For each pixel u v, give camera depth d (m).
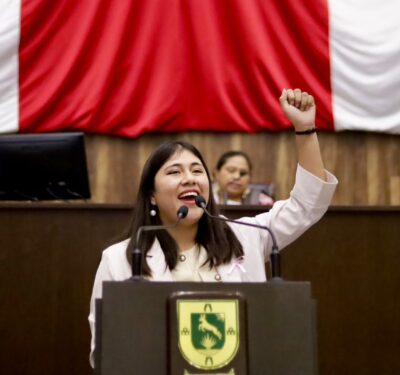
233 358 2.57
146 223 3.72
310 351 2.66
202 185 3.59
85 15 7.88
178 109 7.95
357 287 5.30
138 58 7.93
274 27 7.98
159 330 2.62
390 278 5.33
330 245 5.33
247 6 7.99
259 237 3.74
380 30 8.06
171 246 3.57
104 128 7.86
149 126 7.89
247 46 7.95
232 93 7.98
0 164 5.73
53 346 5.10
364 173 8.43
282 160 8.28
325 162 8.33
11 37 7.80
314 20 8.02
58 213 5.28
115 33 7.88
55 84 7.77
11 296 5.16
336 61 7.99
